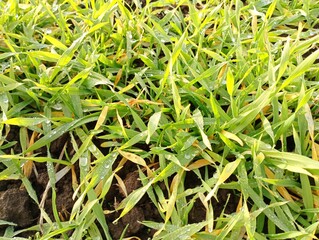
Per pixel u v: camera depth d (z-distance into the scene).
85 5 0.42
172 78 0.30
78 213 0.28
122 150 0.31
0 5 0.41
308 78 0.35
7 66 0.35
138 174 0.31
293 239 0.28
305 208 0.28
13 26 0.39
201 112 0.33
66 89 0.33
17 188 0.31
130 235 0.29
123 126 0.33
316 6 0.41
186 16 0.41
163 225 0.28
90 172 0.30
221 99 0.34
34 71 0.36
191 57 0.36
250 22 0.40
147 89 0.35
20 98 0.35
